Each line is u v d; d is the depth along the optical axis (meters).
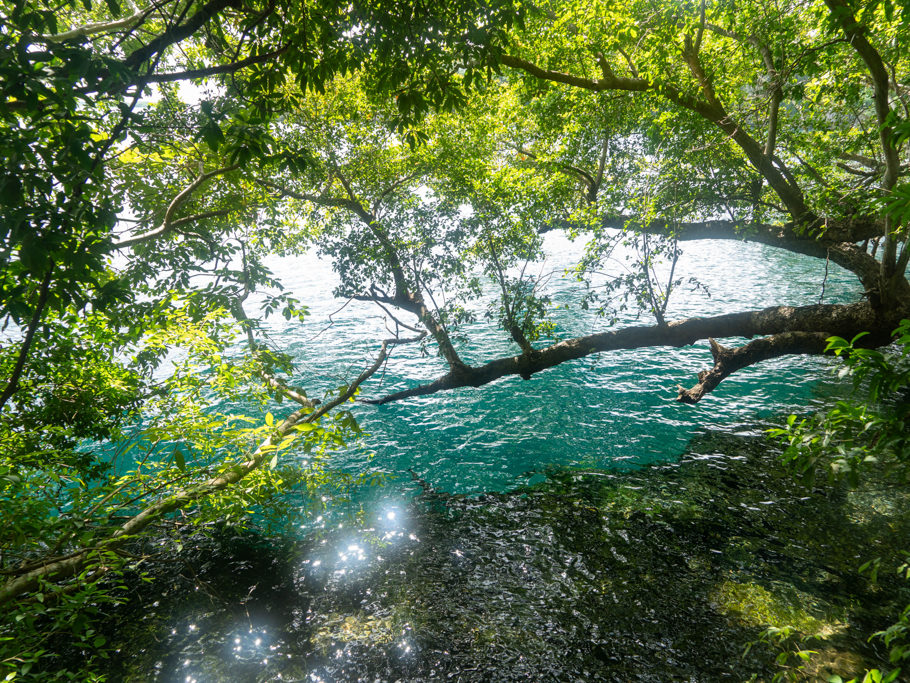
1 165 3.55
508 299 14.73
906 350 3.30
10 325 19.31
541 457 12.70
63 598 4.56
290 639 7.41
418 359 20.88
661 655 6.83
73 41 3.52
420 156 15.72
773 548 8.69
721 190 13.98
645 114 14.99
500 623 7.55
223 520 10.09
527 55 13.91
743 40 11.95
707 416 14.22
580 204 17.58
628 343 13.67
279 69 5.50
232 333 9.38
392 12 5.44
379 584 8.52
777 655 6.63
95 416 8.67
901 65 14.21
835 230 13.73
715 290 26.55
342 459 12.95
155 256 10.50
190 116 9.01
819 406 13.90
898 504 9.25
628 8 11.64
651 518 9.84
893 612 7.14
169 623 7.74
